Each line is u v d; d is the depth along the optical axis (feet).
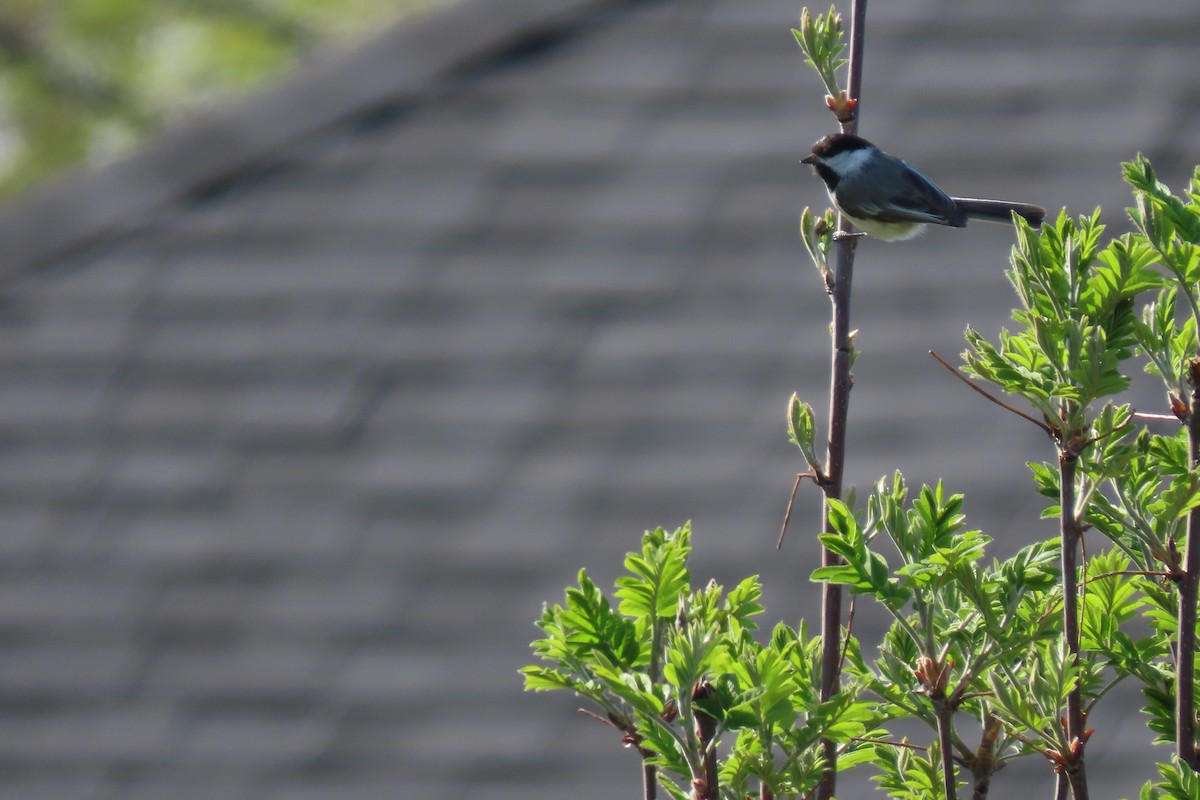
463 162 41.47
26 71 96.63
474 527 36.45
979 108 40.52
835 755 11.46
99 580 36.99
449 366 38.83
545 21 43.14
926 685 10.99
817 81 41.60
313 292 40.34
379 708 34.40
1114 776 31.17
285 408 38.86
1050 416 10.80
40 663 35.78
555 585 35.09
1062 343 10.93
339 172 41.83
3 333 40.57
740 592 12.46
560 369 38.45
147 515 37.70
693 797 10.48
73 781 33.86
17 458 38.81
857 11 14.21
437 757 33.50
